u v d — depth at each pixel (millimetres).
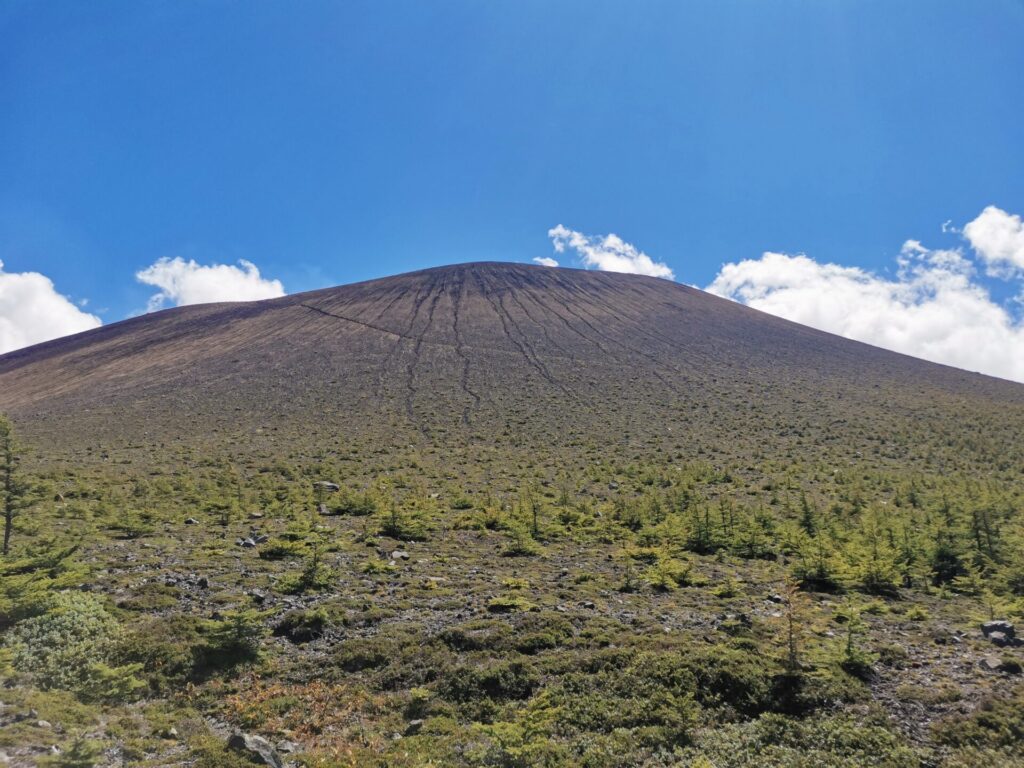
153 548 21938
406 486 39750
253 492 35469
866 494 38469
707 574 21562
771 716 10672
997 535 24922
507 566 21609
